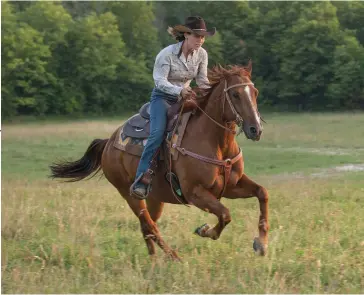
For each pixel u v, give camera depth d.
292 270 8.34
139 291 7.77
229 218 8.27
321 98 96.19
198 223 11.71
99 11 113.25
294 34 96.31
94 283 8.20
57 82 90.44
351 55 89.56
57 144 39.78
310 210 12.74
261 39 103.69
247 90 8.16
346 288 7.63
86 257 9.20
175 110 8.96
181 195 9.12
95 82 95.50
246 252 9.16
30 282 8.14
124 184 10.14
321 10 97.31
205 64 9.23
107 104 98.31
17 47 84.25
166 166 9.04
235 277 8.13
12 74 84.56
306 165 26.08
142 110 9.83
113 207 13.91
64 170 10.97
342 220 11.53
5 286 8.09
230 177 8.62
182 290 7.69
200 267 8.45
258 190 8.63
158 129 8.98
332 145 35.09
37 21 92.25
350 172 23.17
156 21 117.50
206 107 8.66
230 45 101.31
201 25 8.80
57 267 8.82
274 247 8.87
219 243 9.88
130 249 9.88
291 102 98.62
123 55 99.62
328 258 8.70
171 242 10.27
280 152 31.69
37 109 87.31
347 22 105.38
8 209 12.97
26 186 19.70
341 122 56.09
